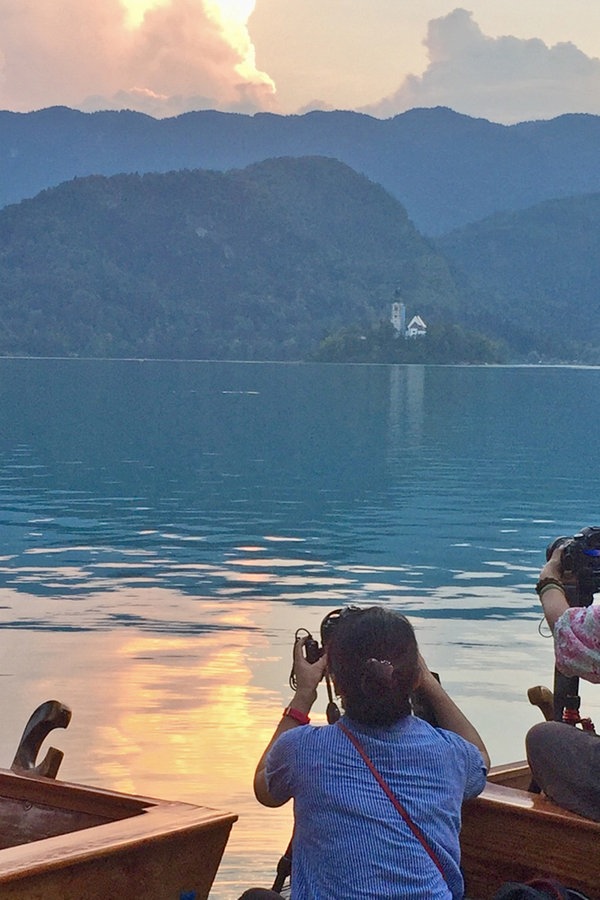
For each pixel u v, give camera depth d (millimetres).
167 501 20984
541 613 10828
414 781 2508
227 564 13758
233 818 2643
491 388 92562
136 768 6059
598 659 2941
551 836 2980
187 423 44250
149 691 7691
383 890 2406
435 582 12641
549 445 36219
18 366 148125
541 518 18859
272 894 2711
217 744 6484
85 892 2404
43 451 31953
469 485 24344
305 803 2514
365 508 20156
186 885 2588
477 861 3107
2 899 2277
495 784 3219
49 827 2854
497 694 7770
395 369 169375
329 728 2576
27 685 7828
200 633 9695
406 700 2562
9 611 10648
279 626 10102
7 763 6051
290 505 20547
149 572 13117
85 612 10633
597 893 2941
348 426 44000
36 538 16031
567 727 3062
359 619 2582
